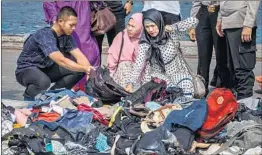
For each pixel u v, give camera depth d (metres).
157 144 11.92
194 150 12.20
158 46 16.00
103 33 17.44
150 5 17.27
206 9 17.94
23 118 13.59
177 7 17.36
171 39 15.98
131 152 11.95
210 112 12.74
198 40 18.28
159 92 14.92
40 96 14.95
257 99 14.56
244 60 16.59
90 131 12.88
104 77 15.46
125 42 16.66
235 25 16.52
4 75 20.47
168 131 12.23
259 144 12.16
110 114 13.85
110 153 12.27
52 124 12.96
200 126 12.53
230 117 12.84
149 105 14.06
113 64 16.77
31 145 12.12
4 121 12.85
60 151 12.20
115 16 18.27
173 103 14.41
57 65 16.16
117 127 13.14
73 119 13.52
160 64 16.03
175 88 15.20
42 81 15.78
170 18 17.20
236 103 13.05
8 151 12.06
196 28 18.23
